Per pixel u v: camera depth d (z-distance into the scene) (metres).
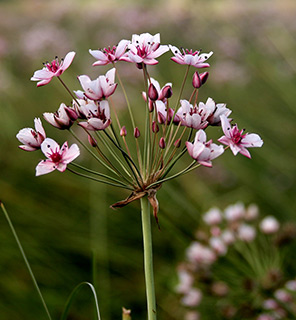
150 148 0.60
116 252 0.94
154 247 0.96
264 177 1.10
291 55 1.46
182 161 1.13
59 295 0.85
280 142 1.26
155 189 0.59
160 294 0.88
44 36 1.59
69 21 2.03
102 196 0.97
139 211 1.01
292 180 1.12
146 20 1.87
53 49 1.57
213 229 0.83
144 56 0.61
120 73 1.34
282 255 0.79
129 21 1.87
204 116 0.60
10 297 0.84
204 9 1.92
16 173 1.06
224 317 0.78
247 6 1.96
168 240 0.96
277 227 0.80
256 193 1.08
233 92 1.47
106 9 2.01
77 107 0.60
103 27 1.95
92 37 1.85
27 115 1.26
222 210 1.00
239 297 0.78
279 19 1.89
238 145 0.59
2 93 1.28
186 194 1.06
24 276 0.87
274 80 1.39
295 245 0.85
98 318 0.60
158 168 0.60
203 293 0.80
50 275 0.87
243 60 1.69
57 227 0.94
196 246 0.81
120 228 0.98
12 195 0.99
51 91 1.39
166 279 0.90
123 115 1.18
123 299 0.87
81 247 0.92
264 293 0.77
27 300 0.84
